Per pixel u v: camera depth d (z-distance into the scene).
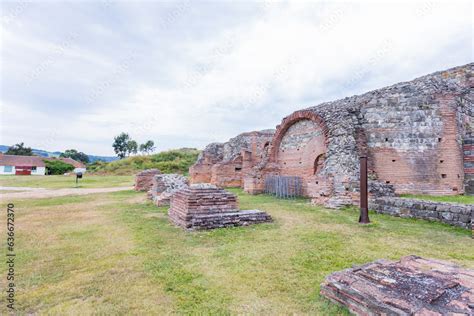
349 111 13.77
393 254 5.19
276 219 8.69
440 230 7.12
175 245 5.87
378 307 2.86
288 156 17.11
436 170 11.88
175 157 49.00
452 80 14.67
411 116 12.49
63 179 31.02
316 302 3.44
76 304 3.43
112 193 17.34
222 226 7.50
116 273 4.36
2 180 29.11
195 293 3.70
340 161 11.70
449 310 2.70
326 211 10.20
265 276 4.22
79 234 6.86
